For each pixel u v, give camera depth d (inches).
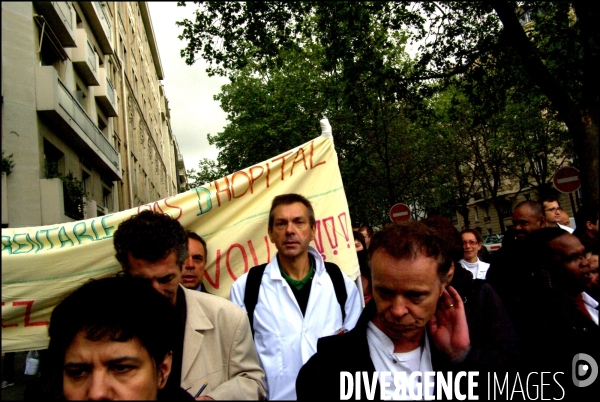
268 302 97.5
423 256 54.1
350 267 123.1
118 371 50.2
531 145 792.9
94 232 107.9
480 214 1417.3
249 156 803.4
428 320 59.4
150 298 54.1
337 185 128.2
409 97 386.9
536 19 279.0
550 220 185.9
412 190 921.5
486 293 71.9
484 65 334.6
